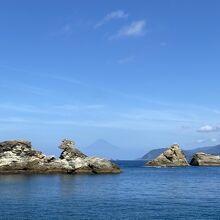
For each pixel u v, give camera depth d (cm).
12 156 13538
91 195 8175
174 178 13662
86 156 14888
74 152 14675
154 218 5512
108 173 14650
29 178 12031
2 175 12988
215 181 12369
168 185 10900
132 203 6981
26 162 13575
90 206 6544
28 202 6919
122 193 8669
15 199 7300
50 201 7094
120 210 6156
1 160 13362
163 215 5738
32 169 13588
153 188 9956
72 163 14125
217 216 5675
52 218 5450
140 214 5812
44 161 13938
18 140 13950
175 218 5525
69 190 9019
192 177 14225
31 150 13925
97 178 12656
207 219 5466
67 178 12306
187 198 7812
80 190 9081
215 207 6512
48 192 8519
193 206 6625
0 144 13762
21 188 9225
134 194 8488
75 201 7156
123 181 11944
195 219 5459
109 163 14825
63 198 7562
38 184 10262
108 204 6812
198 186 10675
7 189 8981
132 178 13288
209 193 8788
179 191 9244
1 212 5869
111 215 5706
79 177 12825
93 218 5481
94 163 14412
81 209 6212
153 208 6384
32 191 8662
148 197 7944
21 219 5375
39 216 5581
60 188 9381
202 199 7638
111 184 10800
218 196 8188
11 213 5788
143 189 9650
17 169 13438
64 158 14512
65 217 5528
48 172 13762
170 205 6744
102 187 9912
